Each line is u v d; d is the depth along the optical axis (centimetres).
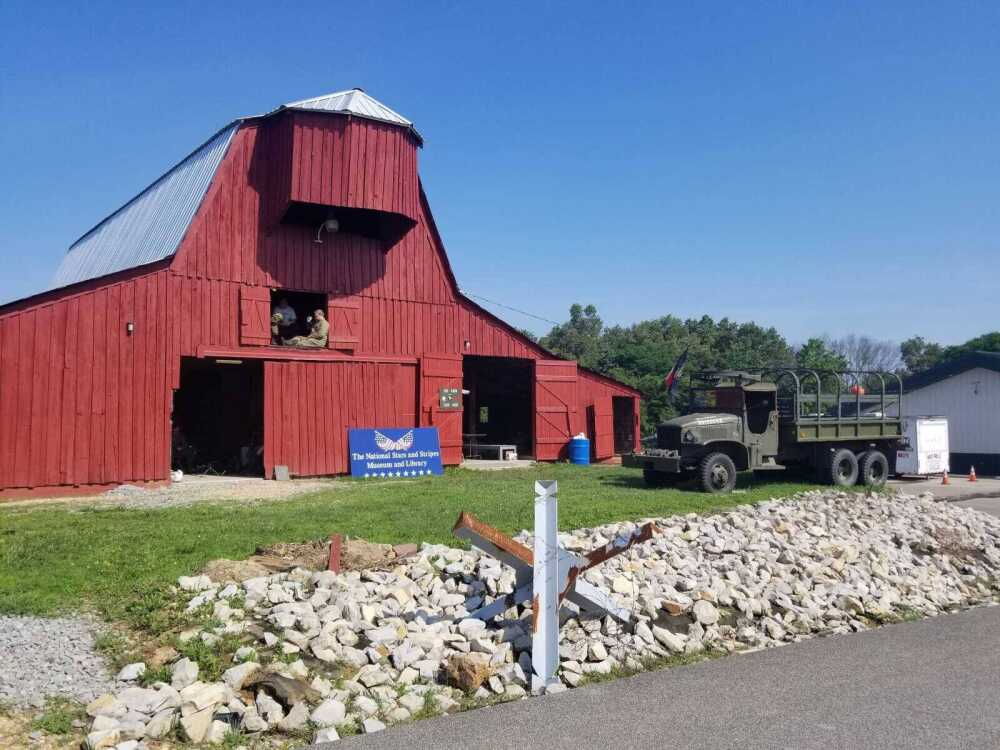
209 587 703
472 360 2683
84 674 543
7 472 1493
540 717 525
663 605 748
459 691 574
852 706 545
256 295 1895
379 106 2089
